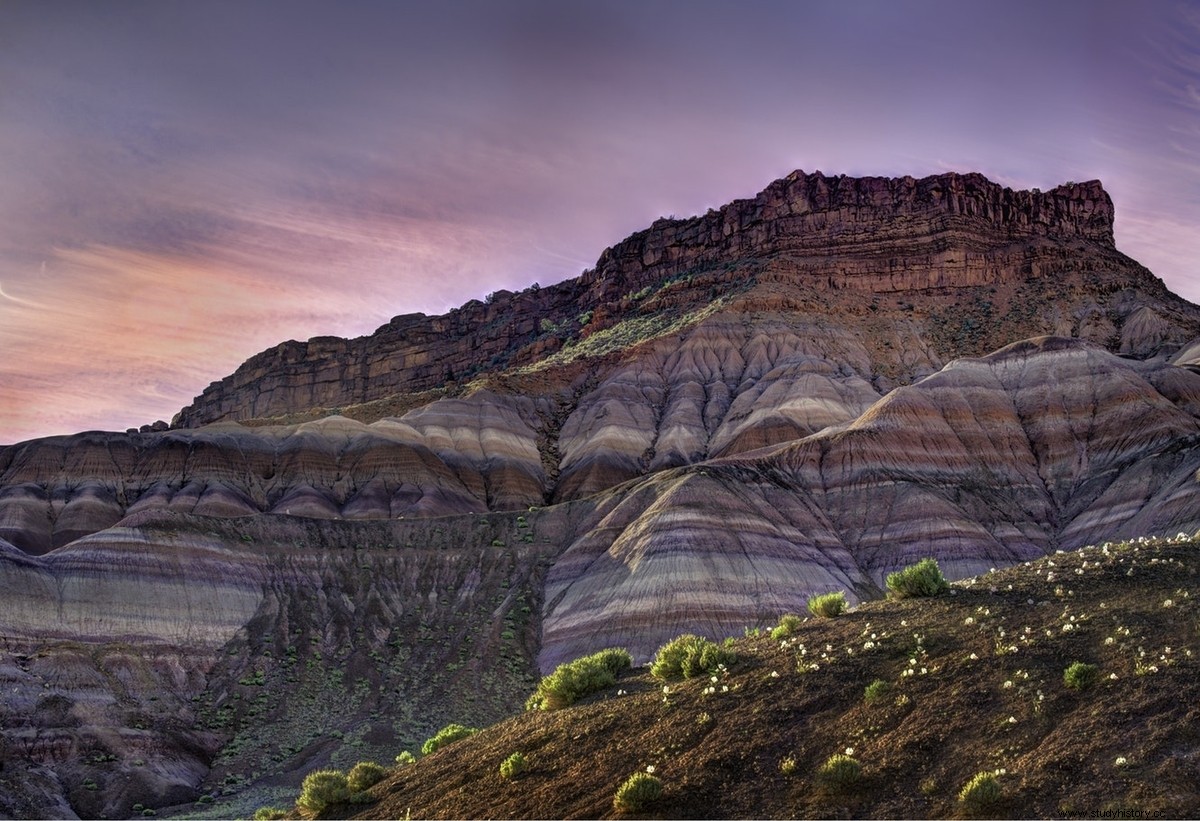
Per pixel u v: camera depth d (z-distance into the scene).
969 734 22.12
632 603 87.50
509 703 82.19
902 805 20.70
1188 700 20.91
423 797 28.39
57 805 62.75
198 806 66.12
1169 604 25.00
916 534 100.81
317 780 31.58
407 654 91.25
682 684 29.25
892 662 26.22
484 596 100.12
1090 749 20.45
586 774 25.55
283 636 90.44
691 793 23.03
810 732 24.11
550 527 111.06
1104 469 112.75
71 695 73.69
